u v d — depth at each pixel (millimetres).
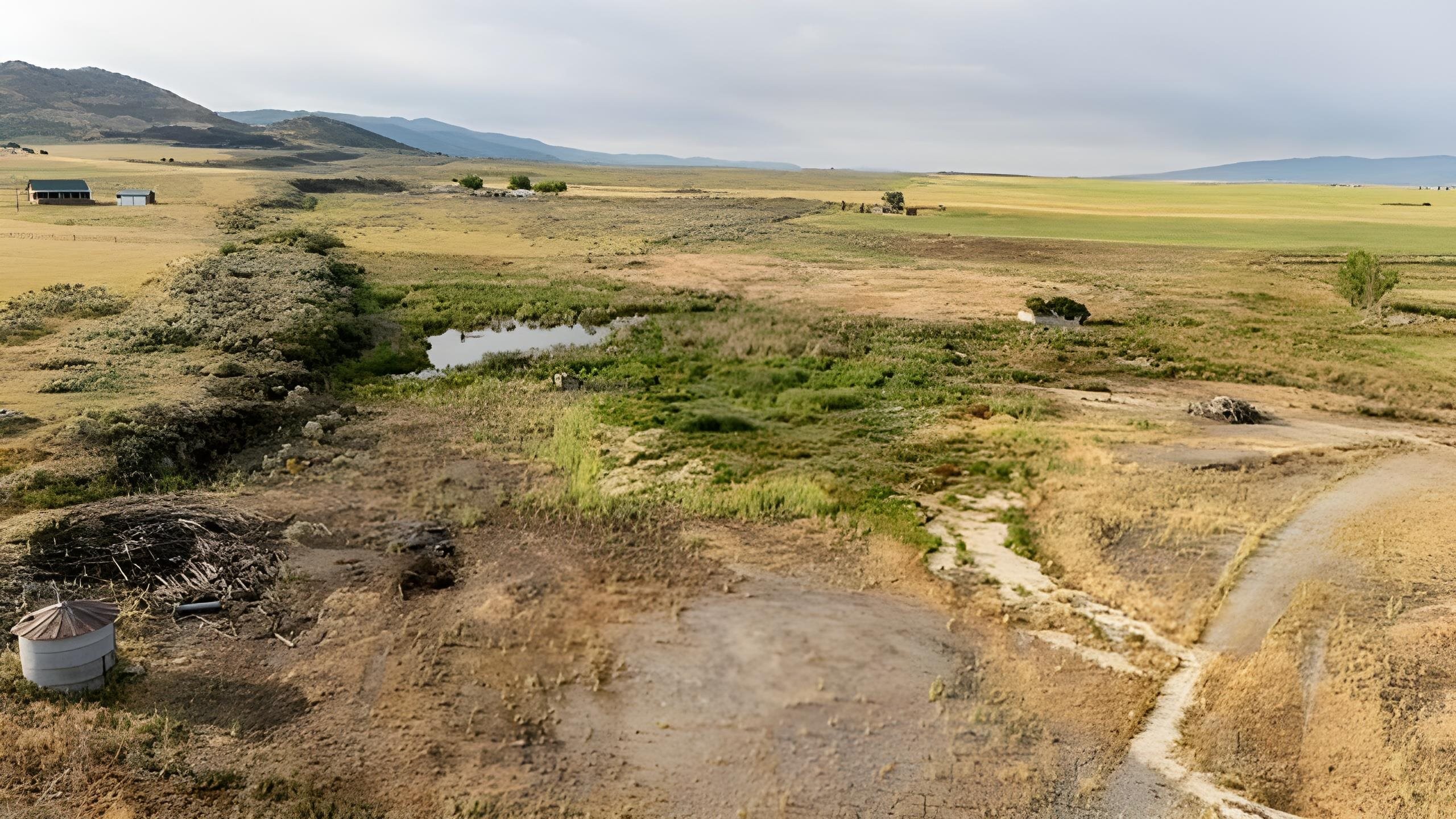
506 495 24969
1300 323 53562
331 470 26594
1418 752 14258
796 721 14898
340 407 33656
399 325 49375
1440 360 43844
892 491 25828
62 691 14547
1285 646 17203
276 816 12328
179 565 19469
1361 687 15914
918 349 45062
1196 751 14469
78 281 49156
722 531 22828
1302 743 14695
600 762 13797
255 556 20000
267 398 33000
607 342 46406
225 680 15562
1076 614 18703
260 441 29406
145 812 12172
